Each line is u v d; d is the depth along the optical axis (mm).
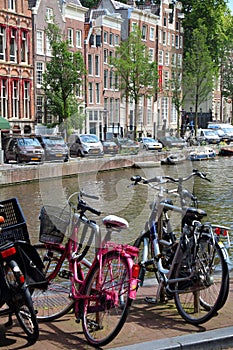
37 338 4848
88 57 52562
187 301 5680
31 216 16906
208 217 16297
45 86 41656
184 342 4754
